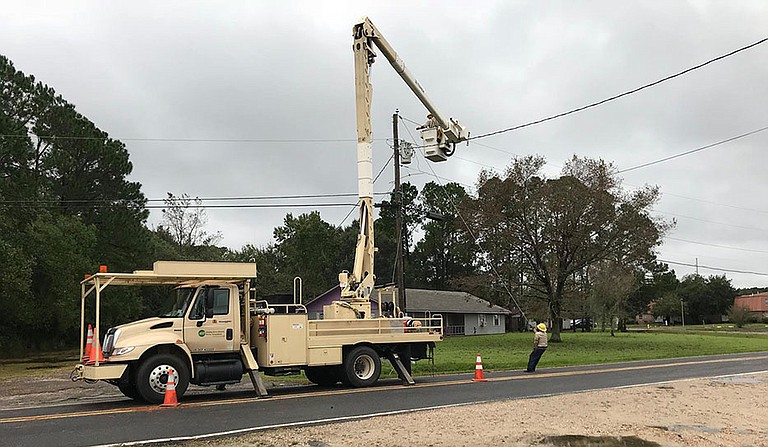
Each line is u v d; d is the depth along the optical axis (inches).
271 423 438.3
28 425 438.6
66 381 856.3
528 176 1776.6
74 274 1526.8
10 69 1553.9
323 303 1987.0
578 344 1706.4
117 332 554.9
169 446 364.8
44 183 1601.9
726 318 3969.0
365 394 602.2
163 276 582.2
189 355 570.3
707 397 546.9
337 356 652.1
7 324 1549.0
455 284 1903.3
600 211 1686.8
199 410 503.8
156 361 555.8
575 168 1743.4
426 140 803.4
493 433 384.2
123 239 1754.4
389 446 351.6
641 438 376.2
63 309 1509.6
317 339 642.8
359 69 712.4
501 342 1891.0
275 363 618.2
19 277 1277.1
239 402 553.0
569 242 1737.2
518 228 1775.3
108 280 571.2
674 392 576.4
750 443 370.3
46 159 1608.0
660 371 827.4
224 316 599.2
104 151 1718.8
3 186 1370.6
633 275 2299.5
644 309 3698.3
